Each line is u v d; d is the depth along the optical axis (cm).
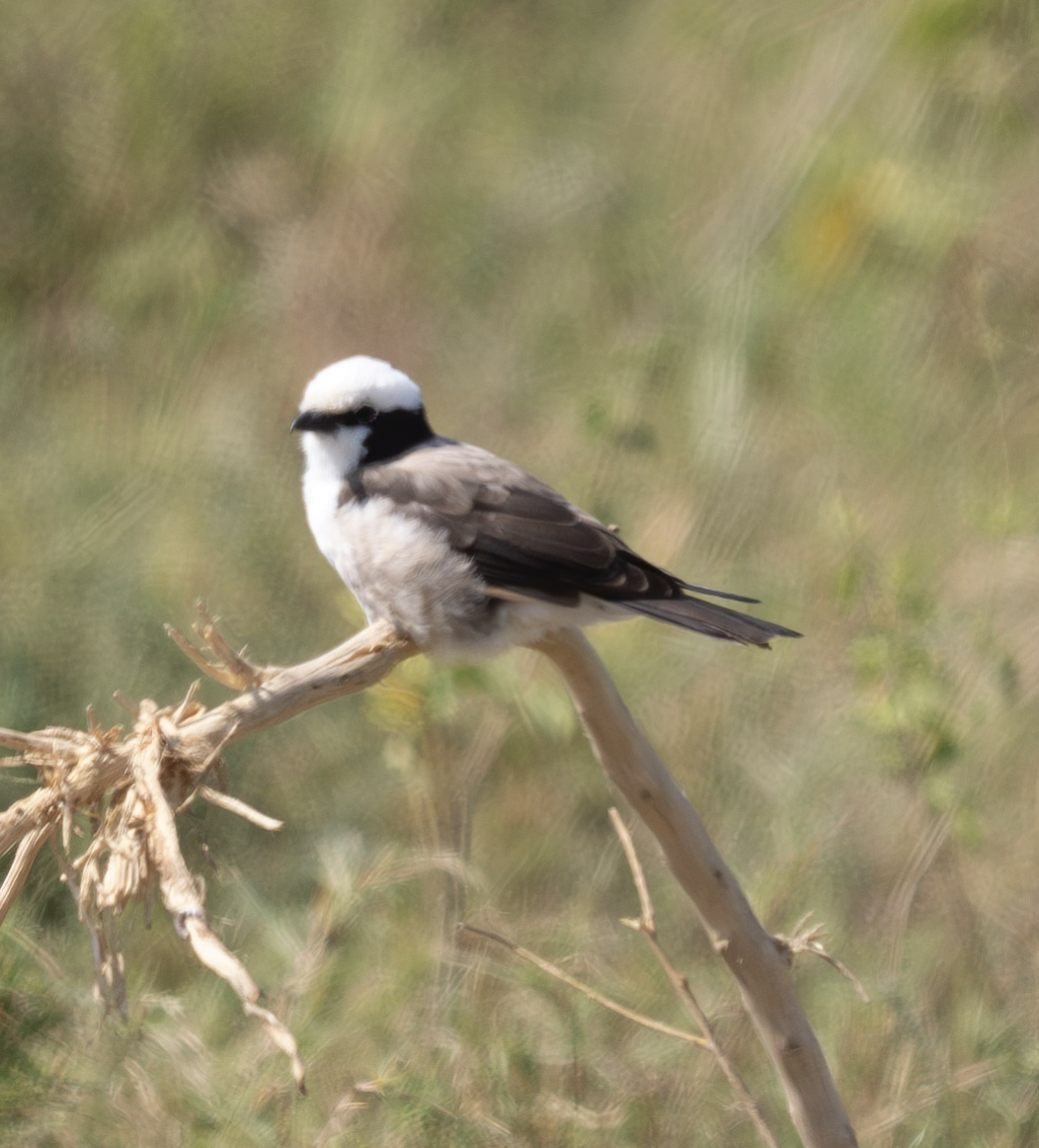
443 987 917
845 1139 712
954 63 1419
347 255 1623
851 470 1298
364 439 937
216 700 1241
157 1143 824
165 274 1662
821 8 1578
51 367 1617
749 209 1478
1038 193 1376
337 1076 866
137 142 1767
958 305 1355
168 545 1334
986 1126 862
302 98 1780
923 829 1011
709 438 1330
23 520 1401
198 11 1809
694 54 1692
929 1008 948
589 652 676
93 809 619
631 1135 852
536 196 1656
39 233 1725
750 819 1122
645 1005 955
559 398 1494
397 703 1091
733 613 830
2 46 1806
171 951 988
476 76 1784
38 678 1241
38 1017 874
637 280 1565
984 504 1226
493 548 859
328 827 1097
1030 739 1084
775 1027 707
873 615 1120
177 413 1522
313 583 1334
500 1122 838
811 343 1377
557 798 1127
